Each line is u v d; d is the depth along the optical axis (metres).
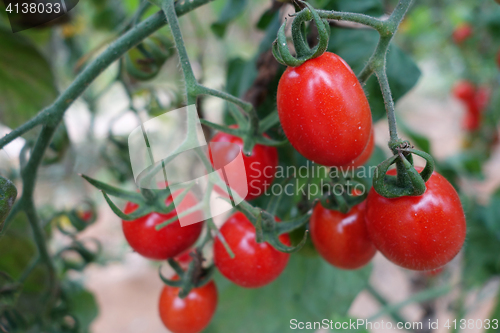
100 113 0.62
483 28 0.73
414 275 0.69
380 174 0.24
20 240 0.35
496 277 0.55
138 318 0.87
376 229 0.25
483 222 0.51
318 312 0.38
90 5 0.52
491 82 0.78
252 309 0.38
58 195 0.56
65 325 0.36
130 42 0.27
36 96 0.37
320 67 0.23
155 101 0.36
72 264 0.37
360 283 0.38
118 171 0.42
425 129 1.54
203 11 0.60
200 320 0.29
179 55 0.25
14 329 0.32
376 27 0.23
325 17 0.23
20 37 0.34
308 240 0.30
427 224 0.24
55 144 0.35
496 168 1.12
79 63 0.38
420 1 0.81
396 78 0.32
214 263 0.28
